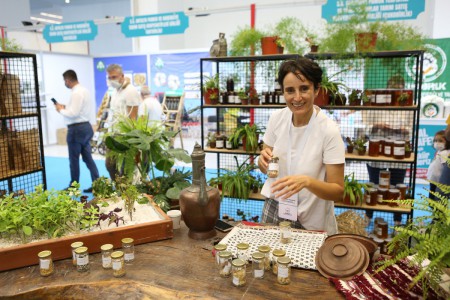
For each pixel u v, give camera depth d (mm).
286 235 1505
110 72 4719
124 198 1839
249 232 1642
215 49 3844
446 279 1111
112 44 10695
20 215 1548
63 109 5020
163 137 2678
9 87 3404
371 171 4004
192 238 1664
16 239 1566
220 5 9531
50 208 1575
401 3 3756
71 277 1356
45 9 10477
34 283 1323
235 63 4324
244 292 1219
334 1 3898
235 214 4324
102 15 10609
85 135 5109
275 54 3570
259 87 4688
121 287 1282
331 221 1970
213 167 6844
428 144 5422
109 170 3947
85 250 1389
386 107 3176
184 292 1226
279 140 1910
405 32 3348
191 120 8125
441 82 5547
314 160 1807
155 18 5078
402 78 3434
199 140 8086
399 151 3205
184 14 4918
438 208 1092
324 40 3467
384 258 1346
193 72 7926
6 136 3426
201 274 1345
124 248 1438
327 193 1680
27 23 6227
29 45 8430
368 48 3225
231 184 3578
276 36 3613
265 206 2039
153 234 1635
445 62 5477
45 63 8680
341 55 3283
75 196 1806
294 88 1664
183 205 1613
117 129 3209
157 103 5535
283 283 1256
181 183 2537
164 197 2389
